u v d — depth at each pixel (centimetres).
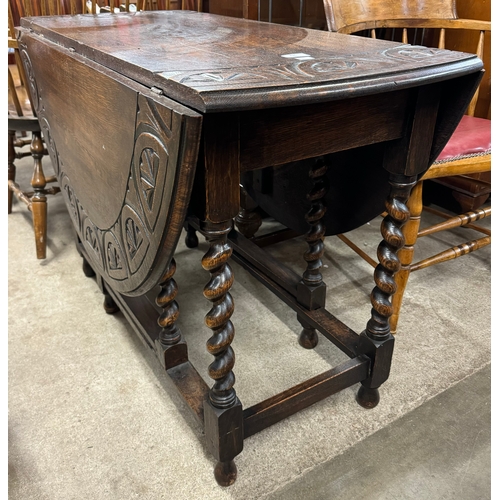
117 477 89
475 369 114
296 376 112
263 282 126
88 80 79
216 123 58
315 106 66
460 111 78
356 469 90
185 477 89
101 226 93
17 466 91
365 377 99
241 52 78
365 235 179
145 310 112
